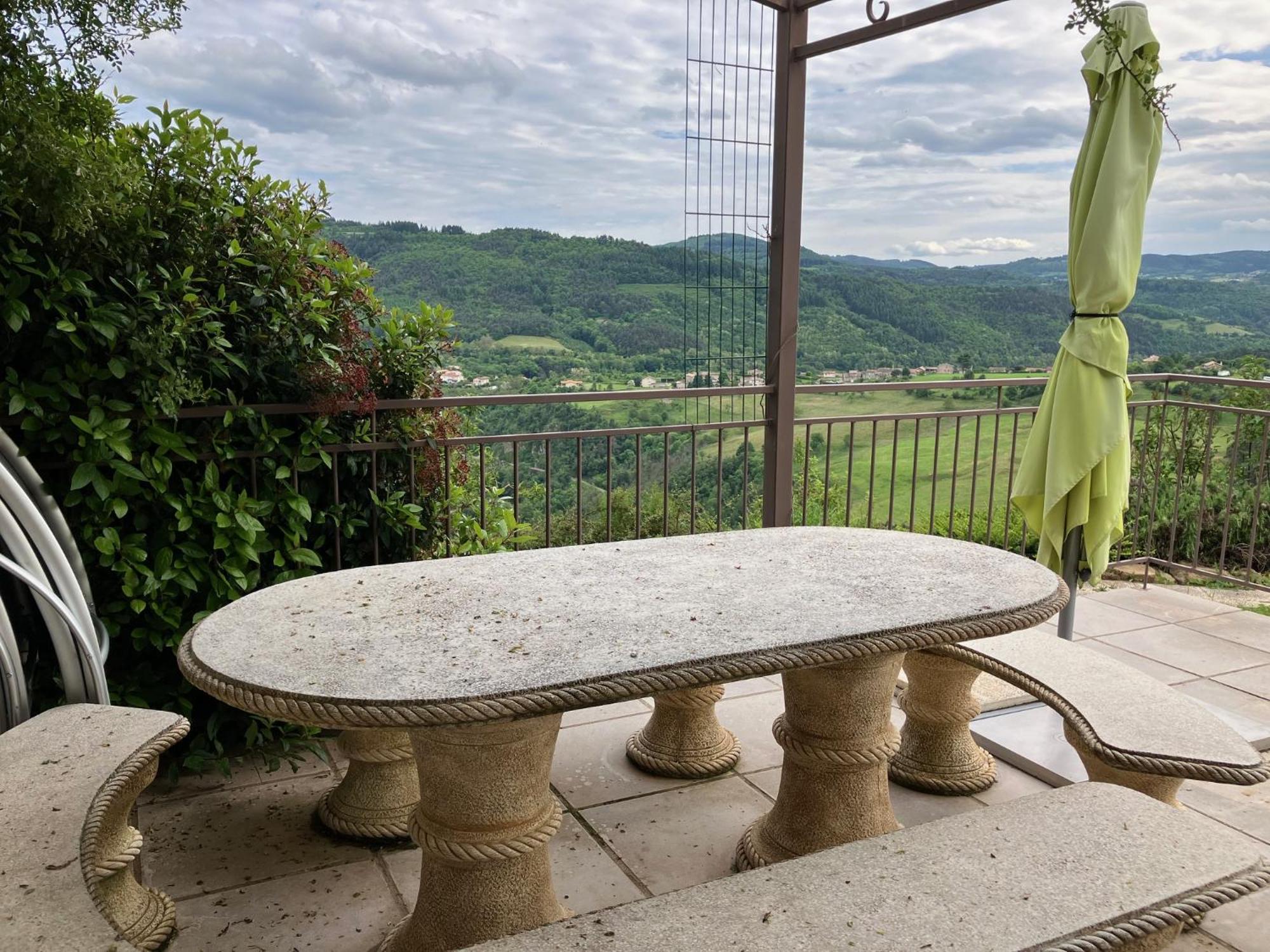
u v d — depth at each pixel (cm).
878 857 159
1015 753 283
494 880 188
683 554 246
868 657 178
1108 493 304
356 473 312
